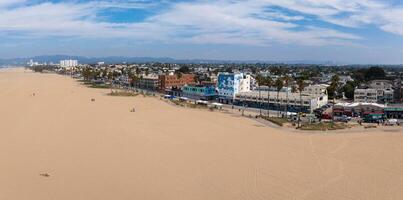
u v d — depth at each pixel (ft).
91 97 599.57
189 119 388.78
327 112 452.35
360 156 244.83
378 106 437.99
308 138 303.68
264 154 244.83
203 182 187.62
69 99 554.46
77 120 356.59
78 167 206.59
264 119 408.87
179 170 206.08
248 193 173.99
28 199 159.74
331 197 170.71
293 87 637.30
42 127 315.37
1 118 352.90
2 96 562.66
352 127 360.69
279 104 507.30
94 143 262.67
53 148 245.65
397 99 568.82
